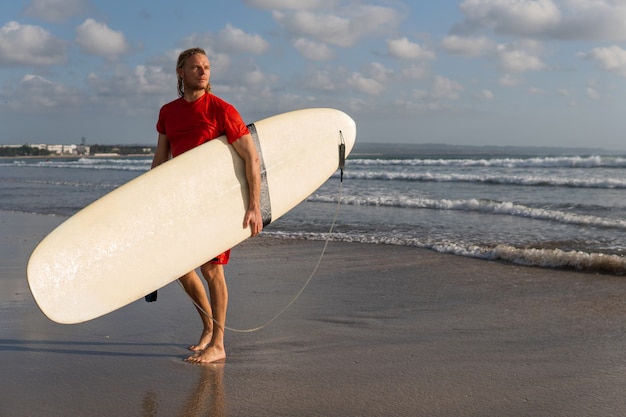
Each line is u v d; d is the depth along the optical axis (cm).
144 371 309
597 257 565
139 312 433
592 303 443
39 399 271
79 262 299
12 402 267
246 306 457
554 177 1738
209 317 339
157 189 323
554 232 787
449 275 559
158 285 318
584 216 891
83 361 325
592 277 533
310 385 288
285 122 379
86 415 252
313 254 693
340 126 397
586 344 347
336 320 414
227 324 408
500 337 366
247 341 367
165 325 399
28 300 468
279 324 406
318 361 326
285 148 370
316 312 436
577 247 671
